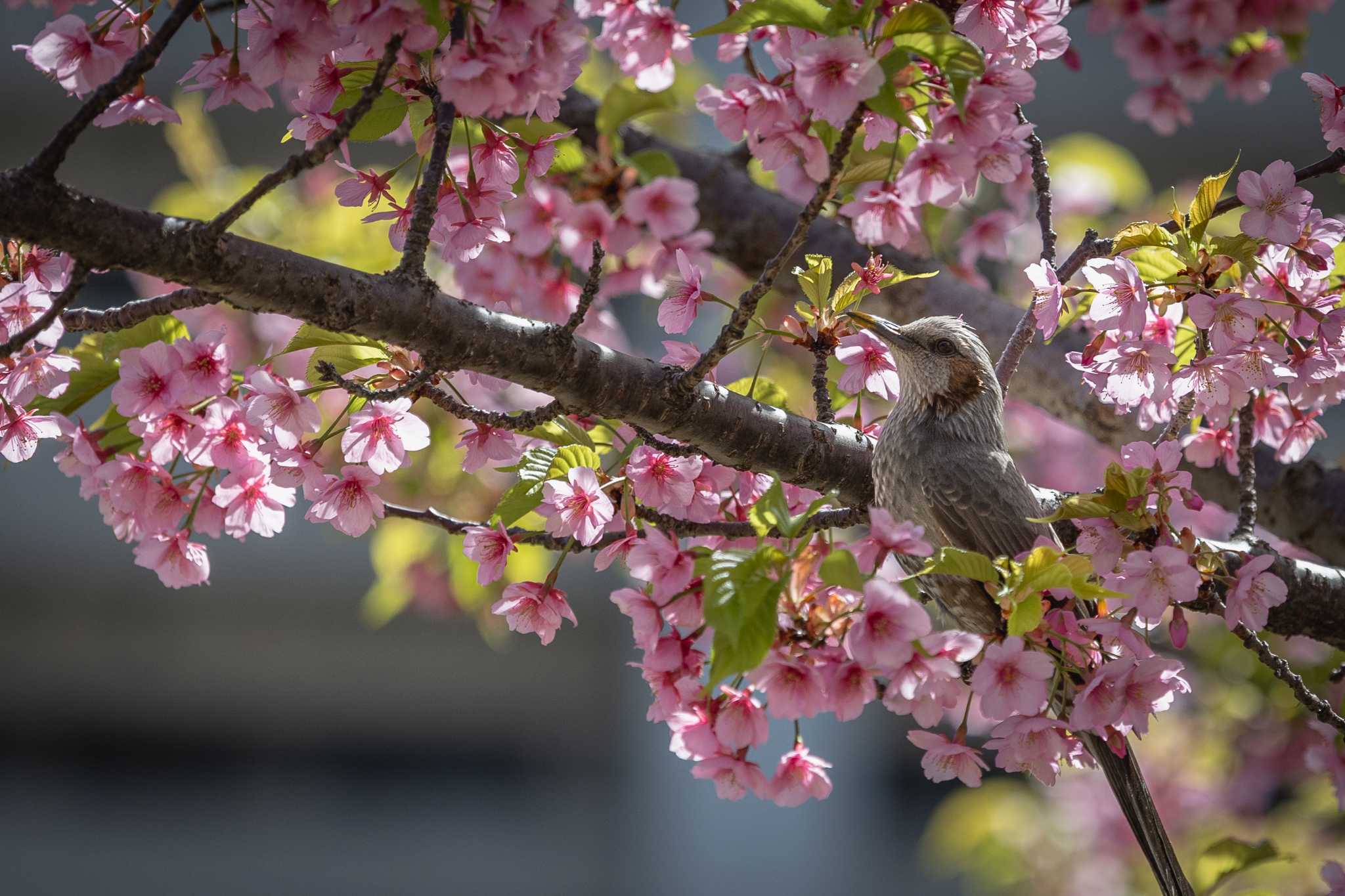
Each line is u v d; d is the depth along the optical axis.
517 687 20.20
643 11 4.91
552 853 19.70
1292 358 5.89
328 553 19.70
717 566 4.41
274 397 5.38
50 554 19.31
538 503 5.72
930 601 7.36
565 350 5.73
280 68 5.14
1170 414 6.18
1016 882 13.68
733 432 6.25
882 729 19.89
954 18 5.47
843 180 6.12
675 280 6.34
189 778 19.77
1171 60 7.29
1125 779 5.89
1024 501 7.34
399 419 5.61
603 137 4.91
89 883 19.03
